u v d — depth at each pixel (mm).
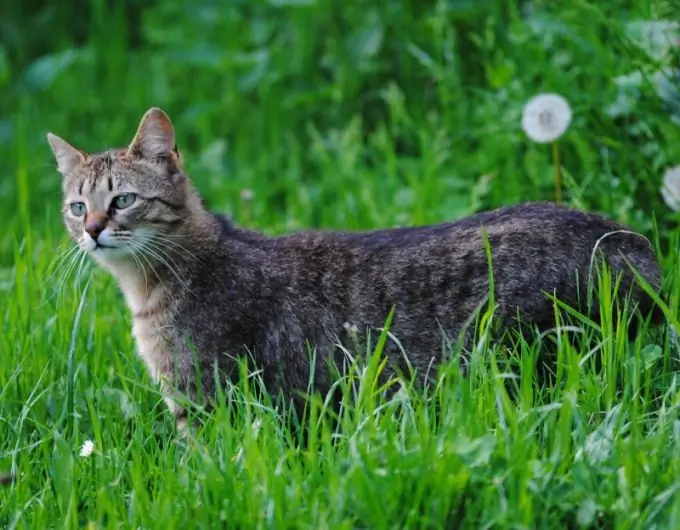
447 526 6695
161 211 8859
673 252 9414
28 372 9133
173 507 7090
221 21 16141
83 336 9328
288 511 6742
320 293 8734
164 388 8703
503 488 6711
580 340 8281
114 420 8609
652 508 6586
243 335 8703
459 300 8492
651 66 10555
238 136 15172
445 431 7164
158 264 8836
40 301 10055
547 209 8719
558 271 8320
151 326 8844
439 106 13852
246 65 15242
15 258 10133
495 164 11805
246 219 12711
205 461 7125
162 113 8961
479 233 8625
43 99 16625
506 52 12578
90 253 8953
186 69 16359
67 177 9266
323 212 12695
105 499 6992
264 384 8641
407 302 8586
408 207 11953
